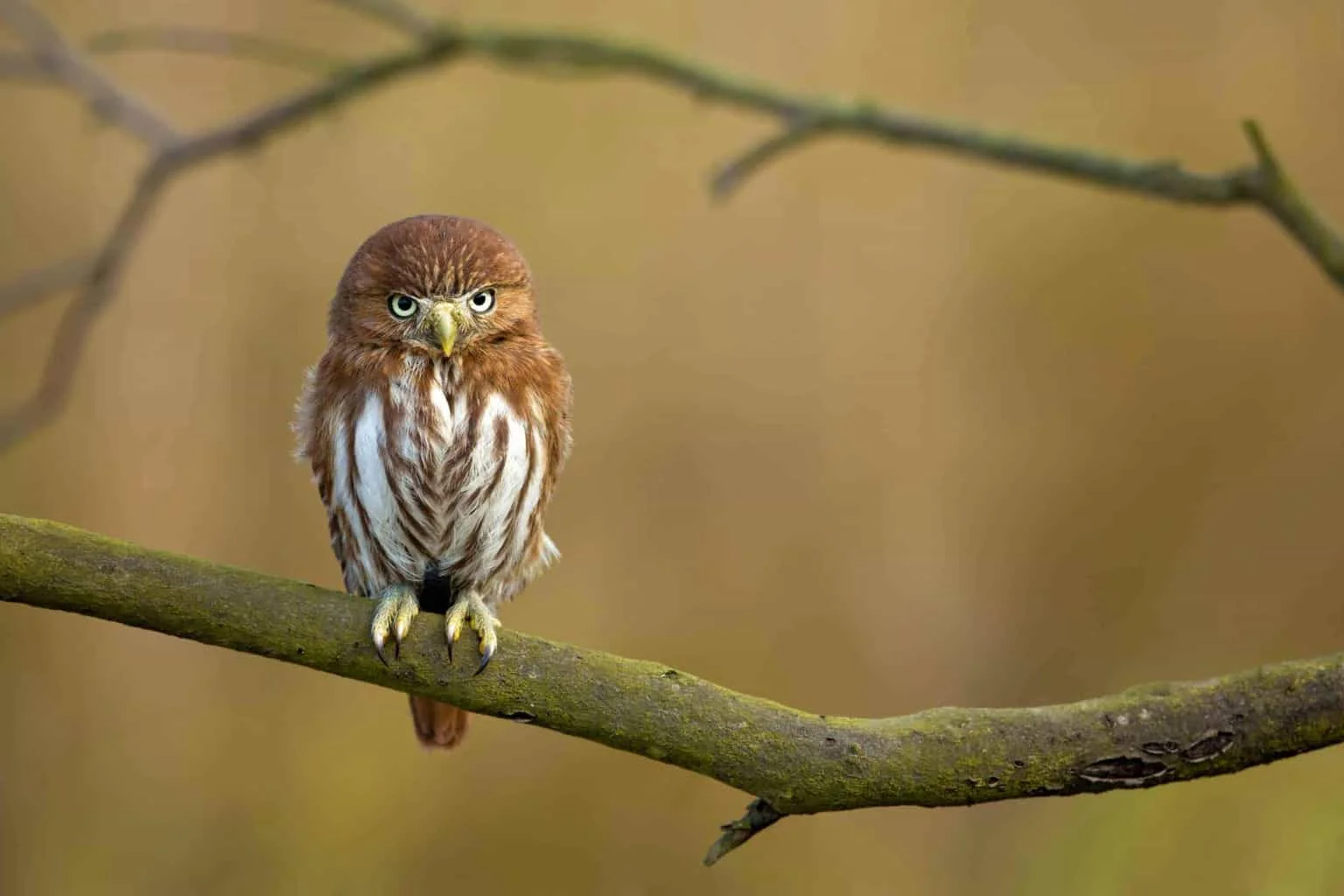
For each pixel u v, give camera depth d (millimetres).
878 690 13258
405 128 13680
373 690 12766
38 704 12531
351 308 7418
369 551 7484
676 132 13859
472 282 7305
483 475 7348
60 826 12398
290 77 13648
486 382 7375
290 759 12664
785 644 13242
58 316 13125
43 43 10281
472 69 13758
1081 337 13898
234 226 13492
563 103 13758
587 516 13305
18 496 12781
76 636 12672
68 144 13195
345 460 7352
